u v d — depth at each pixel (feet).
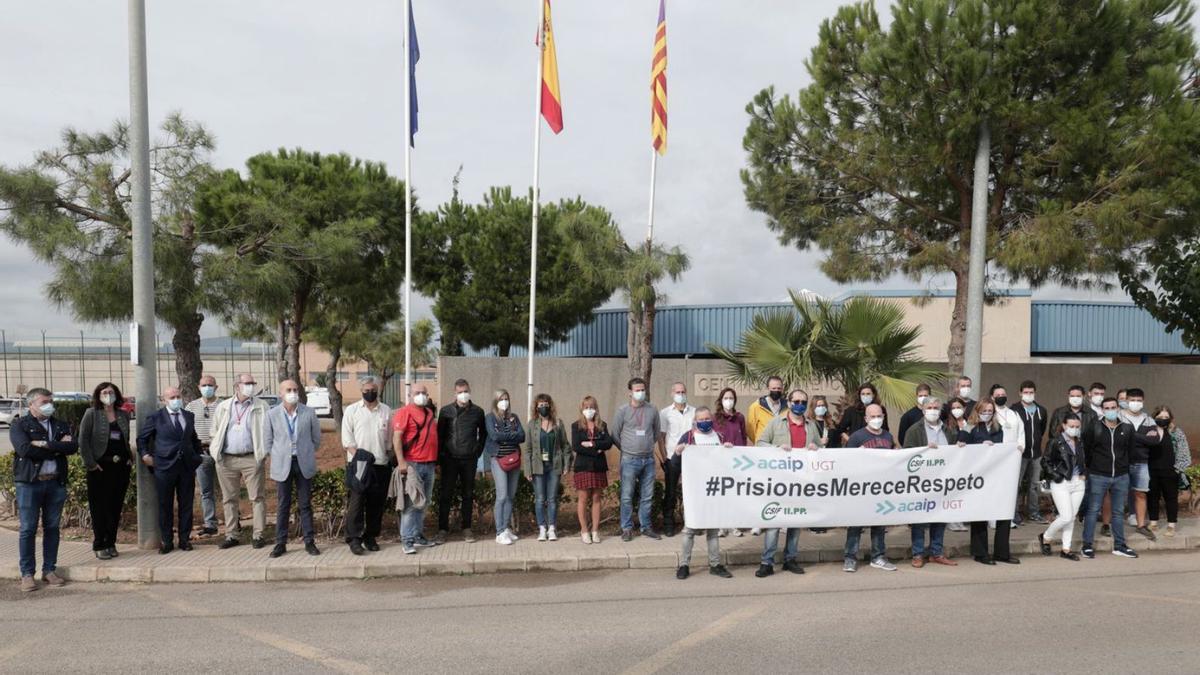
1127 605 20.68
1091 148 35.50
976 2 34.53
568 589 22.63
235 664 16.33
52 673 15.79
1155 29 36.83
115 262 36.55
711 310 70.23
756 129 43.37
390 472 26.43
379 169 61.98
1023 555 27.45
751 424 30.96
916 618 19.51
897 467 24.86
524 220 71.46
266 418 25.48
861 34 38.63
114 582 23.26
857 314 33.55
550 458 27.09
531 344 39.68
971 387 33.06
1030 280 42.63
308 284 57.31
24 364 144.46
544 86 39.52
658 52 42.16
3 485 31.14
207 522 28.40
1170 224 36.55
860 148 38.88
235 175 53.72
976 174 34.45
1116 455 26.76
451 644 17.65
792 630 18.57
